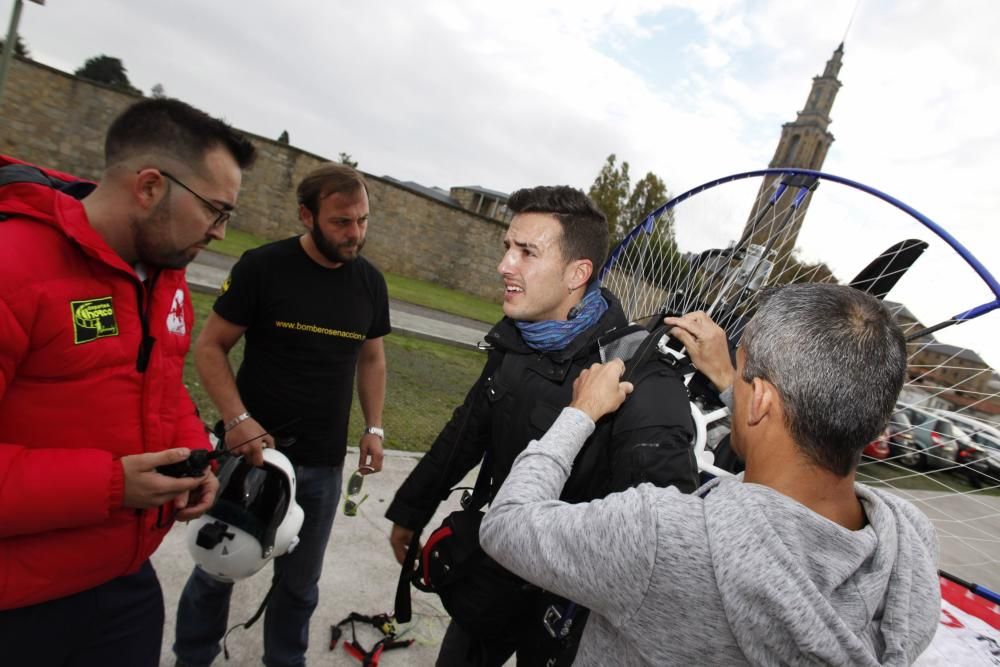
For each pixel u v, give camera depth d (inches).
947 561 144.9
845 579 28.6
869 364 29.2
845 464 30.3
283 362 76.0
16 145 700.7
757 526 28.7
